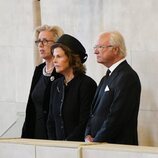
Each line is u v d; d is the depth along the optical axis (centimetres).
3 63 1178
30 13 1124
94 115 754
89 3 1022
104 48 762
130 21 954
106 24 994
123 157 532
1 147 624
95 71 1018
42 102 841
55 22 1079
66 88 787
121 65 758
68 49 777
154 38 929
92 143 587
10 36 1163
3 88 1183
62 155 576
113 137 725
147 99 938
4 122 1187
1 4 1170
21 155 610
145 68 938
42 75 851
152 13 929
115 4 975
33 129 858
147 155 517
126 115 725
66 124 780
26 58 1143
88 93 780
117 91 728
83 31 1035
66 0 1059
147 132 941
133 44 951
